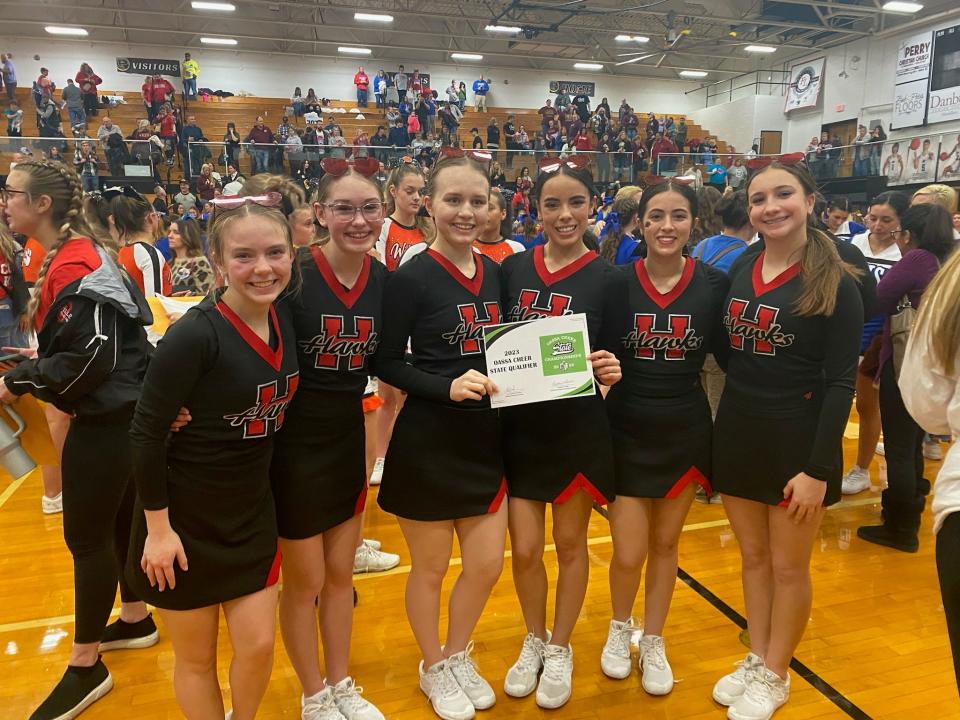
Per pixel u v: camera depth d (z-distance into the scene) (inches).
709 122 860.6
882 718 87.3
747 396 82.8
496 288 85.4
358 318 76.7
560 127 717.9
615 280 85.4
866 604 114.7
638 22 710.5
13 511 155.6
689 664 99.0
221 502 65.1
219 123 679.1
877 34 638.5
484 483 82.7
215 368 62.3
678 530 90.6
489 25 652.1
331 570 82.6
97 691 90.4
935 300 55.5
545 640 96.3
